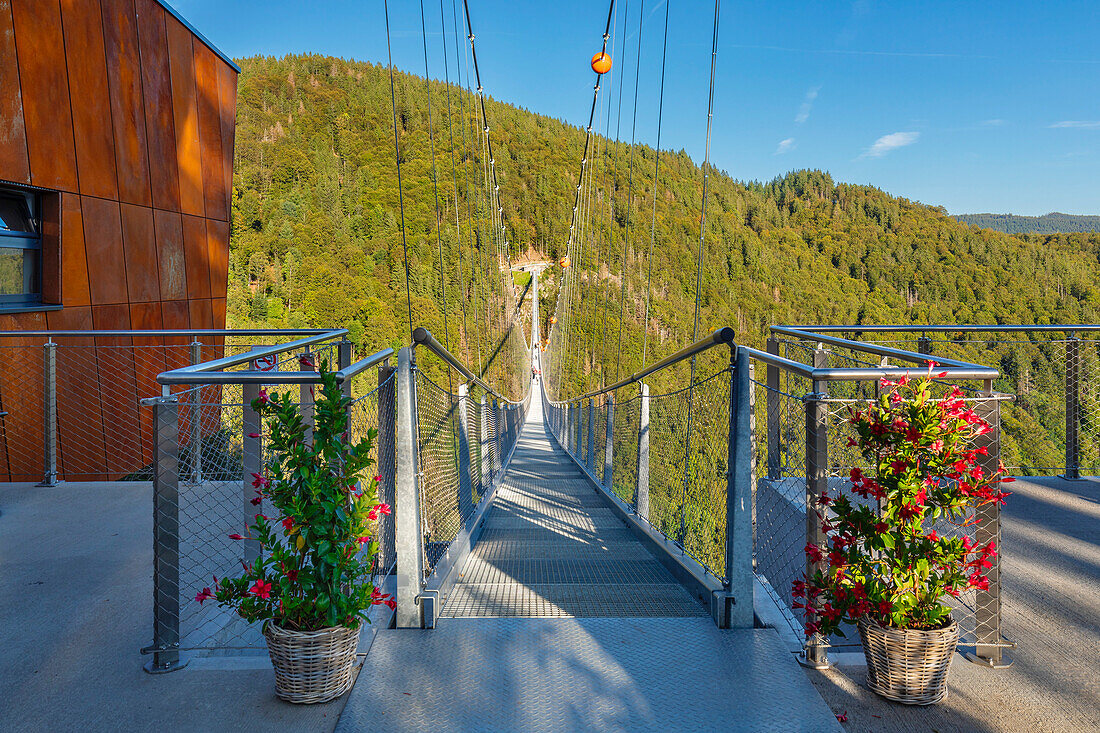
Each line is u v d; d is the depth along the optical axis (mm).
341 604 1564
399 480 1943
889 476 1585
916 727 1429
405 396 1949
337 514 1568
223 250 8250
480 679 1625
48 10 5332
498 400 6340
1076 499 3320
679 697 1544
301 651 1517
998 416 1693
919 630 1503
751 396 2047
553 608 2160
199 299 7617
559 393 24469
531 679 1628
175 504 1714
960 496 1569
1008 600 2111
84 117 5727
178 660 1746
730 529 1946
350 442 1900
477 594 2340
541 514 4469
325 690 1547
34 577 2379
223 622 2000
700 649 1784
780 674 1662
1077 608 2051
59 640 1884
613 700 1532
